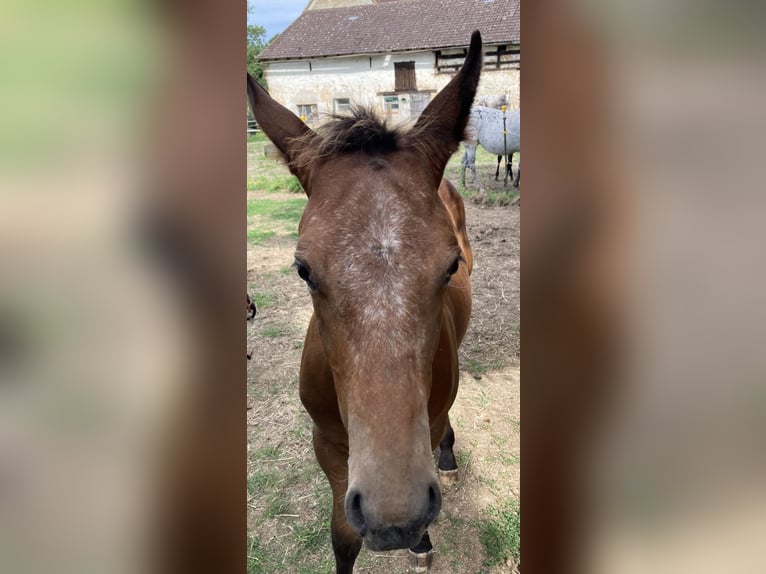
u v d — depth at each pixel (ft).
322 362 6.14
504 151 37.37
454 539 9.50
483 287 19.38
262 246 24.70
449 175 41.52
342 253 4.73
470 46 5.93
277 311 18.19
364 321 4.57
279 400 13.50
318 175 5.52
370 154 5.50
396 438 4.29
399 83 62.28
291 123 6.26
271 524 9.92
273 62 66.39
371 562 9.22
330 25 67.51
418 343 4.66
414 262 4.73
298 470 11.22
